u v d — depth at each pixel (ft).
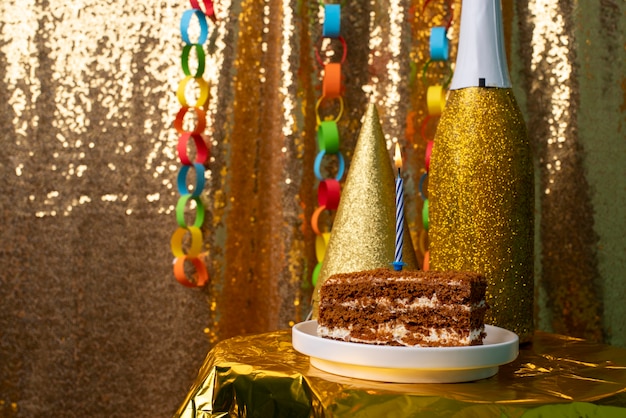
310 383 2.63
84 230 3.91
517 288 3.07
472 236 3.05
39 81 3.93
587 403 2.50
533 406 2.48
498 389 2.61
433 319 2.77
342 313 2.84
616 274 3.76
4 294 3.92
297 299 3.86
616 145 3.76
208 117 3.89
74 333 3.90
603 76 3.76
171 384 3.89
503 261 3.05
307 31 3.87
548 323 3.77
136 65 3.91
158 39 3.91
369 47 3.87
